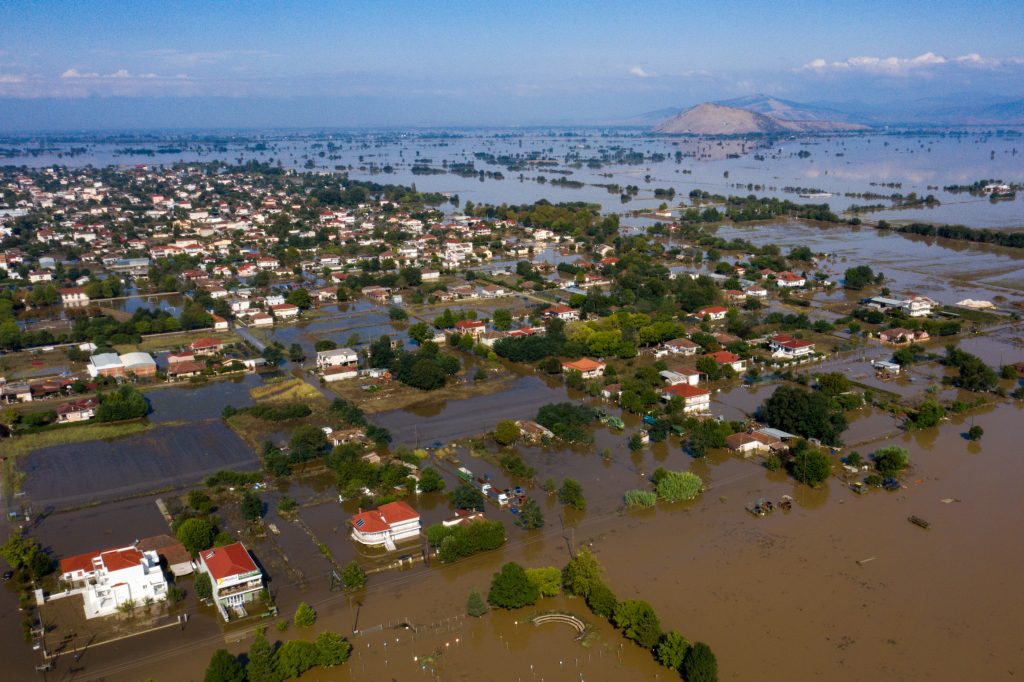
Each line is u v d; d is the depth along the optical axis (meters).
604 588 107.38
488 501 139.75
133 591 109.50
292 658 95.00
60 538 127.31
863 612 107.75
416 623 106.19
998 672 96.06
